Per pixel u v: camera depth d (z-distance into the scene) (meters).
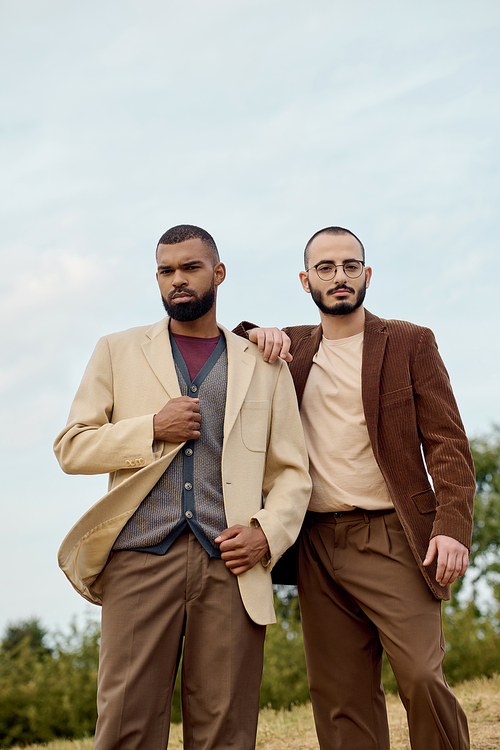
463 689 6.18
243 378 3.13
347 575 3.20
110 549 2.87
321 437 3.35
